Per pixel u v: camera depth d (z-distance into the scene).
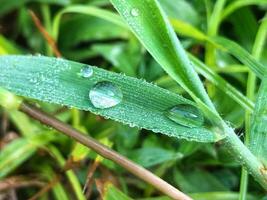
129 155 0.06
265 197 0.05
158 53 0.05
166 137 0.06
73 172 0.06
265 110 0.05
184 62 0.05
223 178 0.06
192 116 0.05
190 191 0.06
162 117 0.05
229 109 0.06
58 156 0.06
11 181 0.06
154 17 0.05
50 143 0.06
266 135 0.05
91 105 0.05
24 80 0.05
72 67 0.05
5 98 0.05
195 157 0.06
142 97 0.05
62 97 0.05
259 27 0.06
